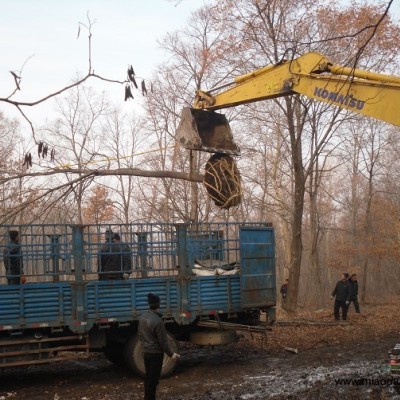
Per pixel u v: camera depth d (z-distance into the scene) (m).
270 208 26.86
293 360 11.11
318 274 28.27
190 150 11.30
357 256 39.69
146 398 7.38
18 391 9.29
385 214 36.75
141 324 7.53
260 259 11.05
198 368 10.73
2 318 8.77
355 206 39.97
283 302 24.33
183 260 10.23
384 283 49.59
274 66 10.42
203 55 21.67
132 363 9.82
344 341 13.34
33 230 9.59
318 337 14.06
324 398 7.51
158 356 7.45
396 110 8.59
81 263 9.43
